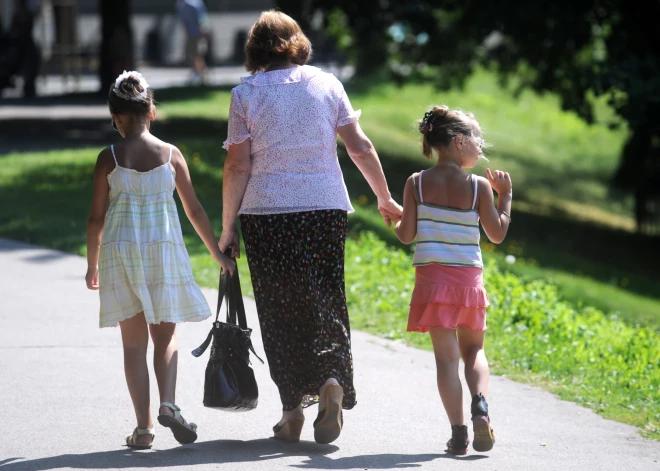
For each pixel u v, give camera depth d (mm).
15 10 99688
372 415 19984
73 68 117312
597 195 106625
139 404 17031
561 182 108500
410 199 17875
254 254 17406
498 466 16812
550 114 130625
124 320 17000
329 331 17172
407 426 19281
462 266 17438
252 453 17016
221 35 168000
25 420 18594
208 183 50438
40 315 27000
